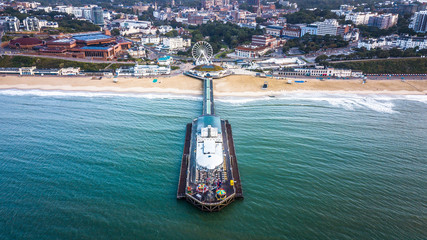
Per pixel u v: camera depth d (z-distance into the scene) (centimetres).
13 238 8581
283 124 15825
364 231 8888
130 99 19662
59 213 9469
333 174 11506
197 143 12794
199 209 9788
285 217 9438
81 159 12331
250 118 16650
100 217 9331
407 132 15100
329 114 17325
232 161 12231
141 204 9931
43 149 13062
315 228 9012
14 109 17638
